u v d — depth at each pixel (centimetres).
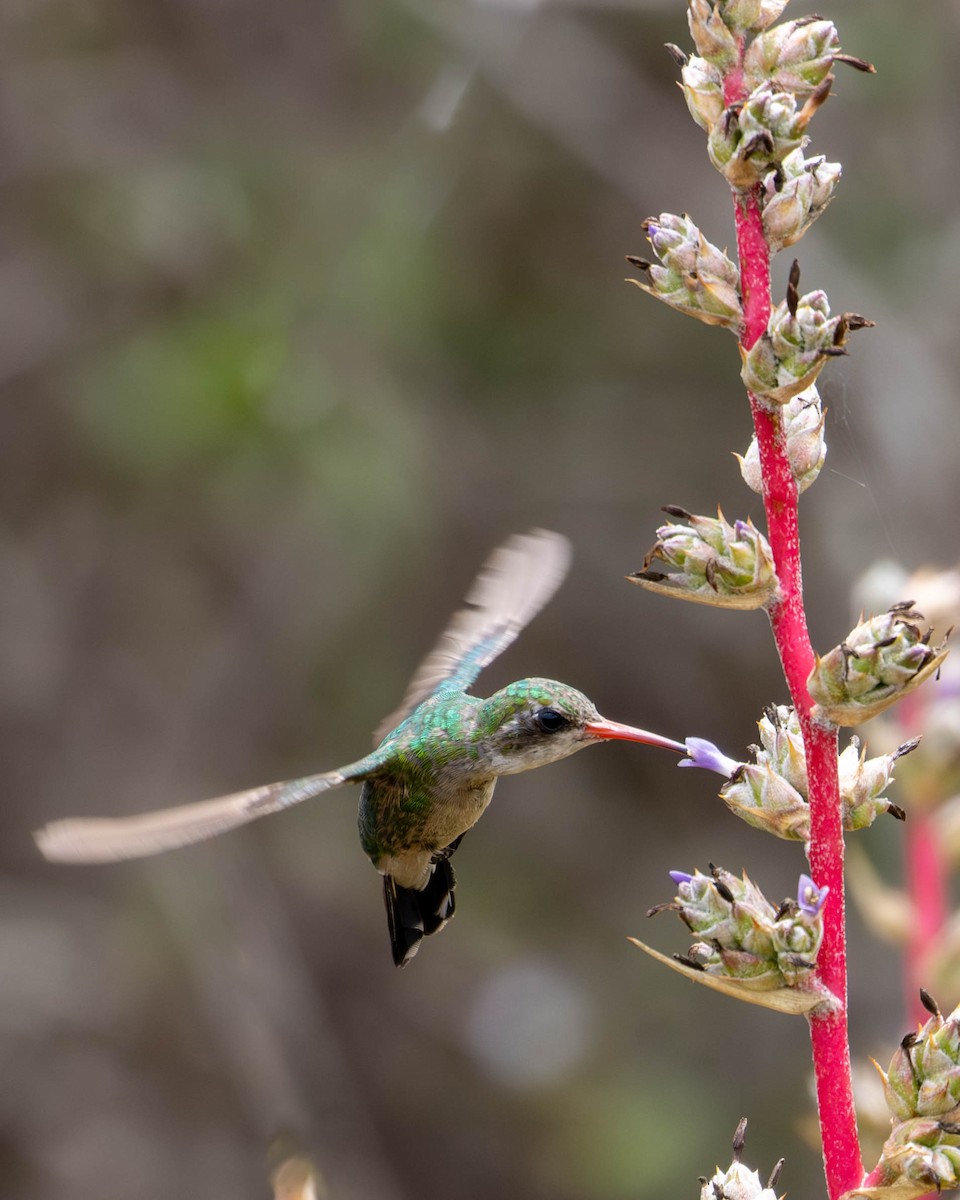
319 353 1287
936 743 686
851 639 430
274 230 1312
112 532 1421
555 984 1513
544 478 1485
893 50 1360
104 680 1448
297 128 1359
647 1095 1447
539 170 1419
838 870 439
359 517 1327
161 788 1427
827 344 433
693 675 1580
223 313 1268
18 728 1426
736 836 1591
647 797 1606
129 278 1323
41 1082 1342
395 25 1349
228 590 1459
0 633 1420
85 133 1342
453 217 1386
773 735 470
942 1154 426
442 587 1466
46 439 1354
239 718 1466
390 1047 1477
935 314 1352
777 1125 1429
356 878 1483
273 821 1473
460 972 1525
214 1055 1357
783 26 450
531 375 1481
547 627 1570
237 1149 1334
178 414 1238
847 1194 426
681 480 1512
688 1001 1518
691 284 449
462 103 1320
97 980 1362
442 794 681
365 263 1295
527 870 1584
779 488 446
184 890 1391
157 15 1391
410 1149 1441
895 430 1298
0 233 1345
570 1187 1411
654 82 1423
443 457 1434
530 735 667
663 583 448
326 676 1469
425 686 752
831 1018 437
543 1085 1466
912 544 1283
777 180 443
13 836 1405
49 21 1369
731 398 1519
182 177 1312
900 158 1387
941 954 677
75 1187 1318
